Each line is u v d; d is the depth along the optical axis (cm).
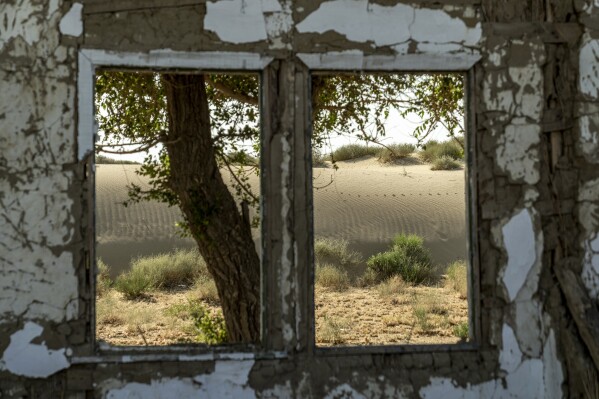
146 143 739
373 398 452
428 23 465
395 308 1256
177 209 2322
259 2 454
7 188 430
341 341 992
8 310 428
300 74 457
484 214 465
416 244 1769
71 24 437
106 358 434
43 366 429
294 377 448
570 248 468
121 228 2133
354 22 460
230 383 444
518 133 469
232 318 706
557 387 464
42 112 433
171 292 1455
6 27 433
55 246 432
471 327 470
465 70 471
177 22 447
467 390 459
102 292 1430
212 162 709
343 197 2619
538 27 472
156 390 439
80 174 435
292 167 454
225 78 815
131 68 447
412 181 2928
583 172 468
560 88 473
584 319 448
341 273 1606
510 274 464
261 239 455
